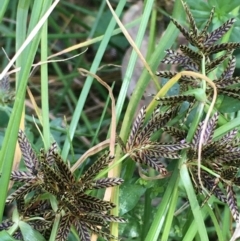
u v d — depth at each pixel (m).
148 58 0.20
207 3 0.18
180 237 0.18
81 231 0.14
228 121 0.16
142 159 0.15
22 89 0.13
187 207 0.19
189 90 0.15
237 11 0.20
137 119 0.15
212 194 0.15
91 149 0.16
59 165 0.14
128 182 0.17
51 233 0.14
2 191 0.13
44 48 0.16
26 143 0.14
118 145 0.15
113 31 0.19
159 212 0.15
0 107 0.18
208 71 0.15
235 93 0.15
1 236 0.13
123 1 0.18
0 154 0.13
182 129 0.16
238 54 0.21
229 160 0.15
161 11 0.20
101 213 0.14
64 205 0.14
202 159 0.15
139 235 0.18
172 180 0.15
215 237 0.21
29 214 0.14
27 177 0.14
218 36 0.15
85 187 0.14
